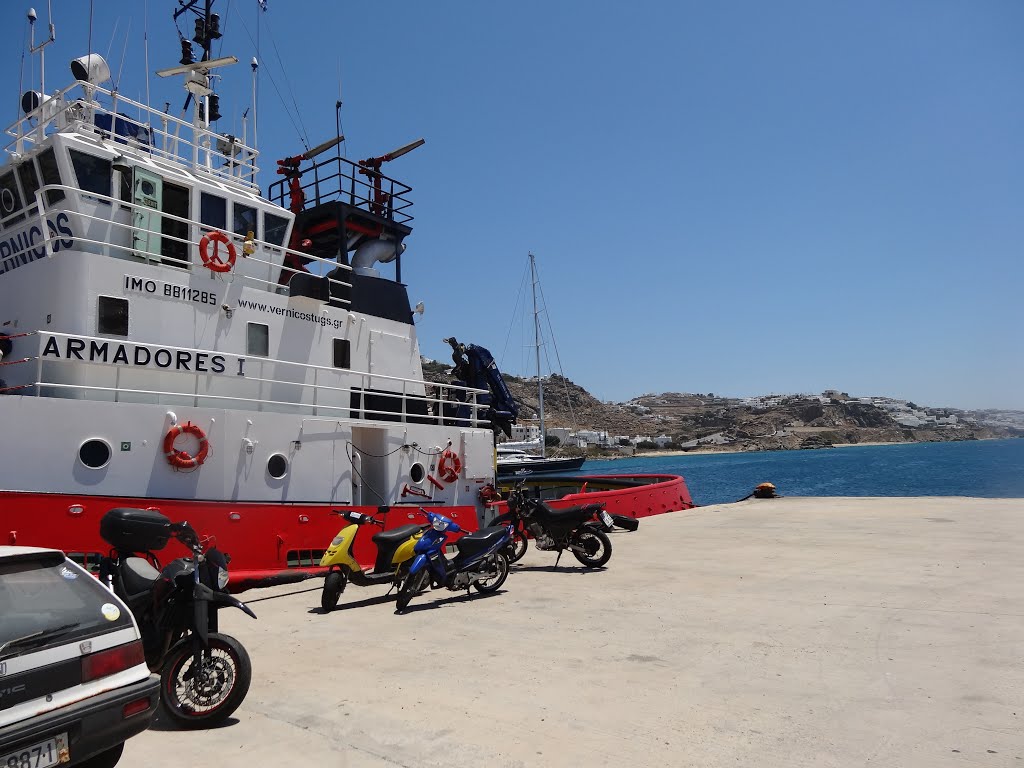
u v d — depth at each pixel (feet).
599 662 19.21
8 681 10.69
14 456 26.35
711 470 430.20
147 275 32.12
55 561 12.70
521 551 38.47
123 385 31.04
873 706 15.24
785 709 15.25
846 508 59.36
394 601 29.43
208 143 42.60
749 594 27.32
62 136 30.99
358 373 38.83
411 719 15.34
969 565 31.17
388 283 45.93
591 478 73.77
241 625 25.35
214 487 31.63
